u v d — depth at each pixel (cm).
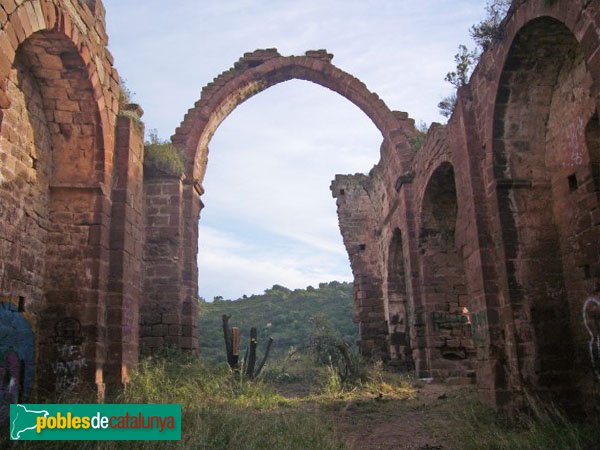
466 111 1129
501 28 964
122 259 1171
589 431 764
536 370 924
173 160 1661
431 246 1772
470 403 1045
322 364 2297
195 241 1786
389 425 1004
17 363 953
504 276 968
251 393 1390
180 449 675
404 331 2248
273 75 2055
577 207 917
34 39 977
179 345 1570
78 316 1075
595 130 880
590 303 884
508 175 998
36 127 1055
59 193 1112
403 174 1891
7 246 936
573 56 917
